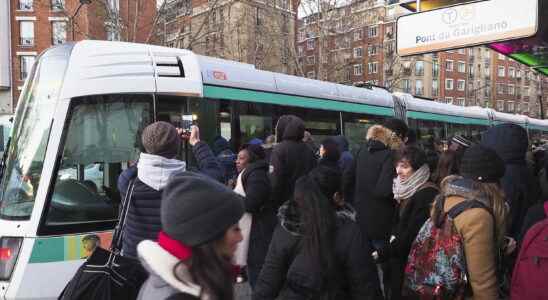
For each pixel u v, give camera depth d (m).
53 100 4.92
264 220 4.43
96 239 4.77
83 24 27.78
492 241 2.61
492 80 79.62
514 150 3.63
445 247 2.67
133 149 5.31
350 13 25.08
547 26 5.64
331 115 9.83
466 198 2.71
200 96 6.25
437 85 71.19
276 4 25.94
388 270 4.11
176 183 1.50
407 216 3.48
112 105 5.23
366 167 4.42
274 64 28.55
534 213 2.87
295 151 4.57
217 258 1.44
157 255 1.45
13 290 4.34
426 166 3.54
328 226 2.57
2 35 34.91
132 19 23.81
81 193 4.80
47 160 4.68
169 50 6.18
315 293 2.57
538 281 2.41
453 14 5.75
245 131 7.34
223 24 23.45
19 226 4.49
